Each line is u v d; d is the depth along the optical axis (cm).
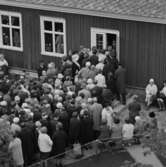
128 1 3166
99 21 3225
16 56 3581
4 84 2873
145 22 3081
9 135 2314
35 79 3034
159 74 3111
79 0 3269
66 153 2450
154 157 2450
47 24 3431
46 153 2423
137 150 2523
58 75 2973
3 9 3528
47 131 2480
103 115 2588
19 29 3525
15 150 2327
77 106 2597
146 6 3094
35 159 2459
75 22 3309
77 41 3341
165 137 1858
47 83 2888
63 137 2452
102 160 2491
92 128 2602
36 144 2441
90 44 3297
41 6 3362
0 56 3475
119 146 2555
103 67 3048
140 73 3169
